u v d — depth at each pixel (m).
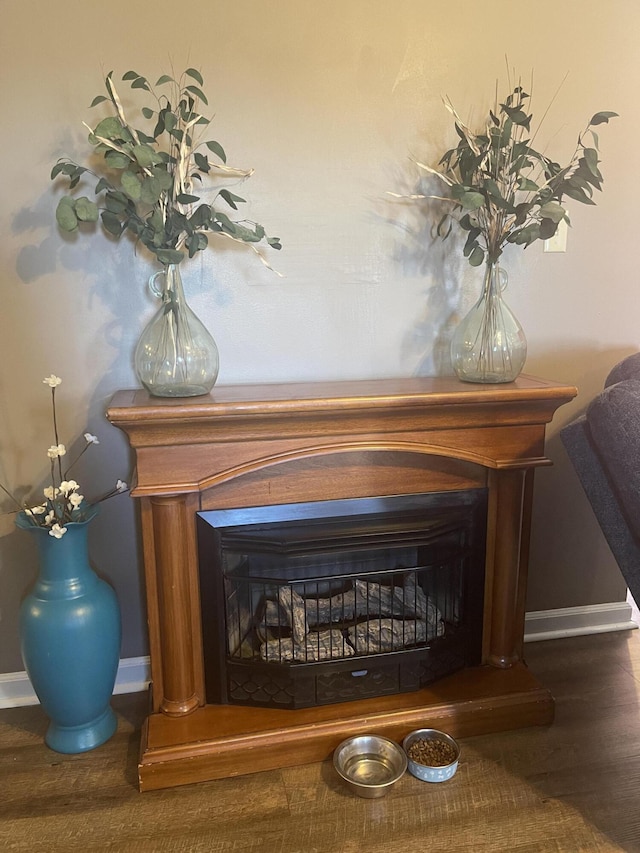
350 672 1.78
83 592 1.68
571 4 1.93
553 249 2.07
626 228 2.12
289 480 1.70
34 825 1.50
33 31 1.63
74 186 1.63
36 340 1.79
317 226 1.88
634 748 1.75
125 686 2.03
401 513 1.79
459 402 1.68
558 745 1.76
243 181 1.81
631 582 1.48
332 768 1.68
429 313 2.02
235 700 1.77
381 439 1.70
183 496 1.63
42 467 1.86
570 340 2.16
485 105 1.93
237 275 1.86
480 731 1.80
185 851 1.43
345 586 1.85
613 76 2.01
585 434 1.55
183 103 1.57
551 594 2.32
